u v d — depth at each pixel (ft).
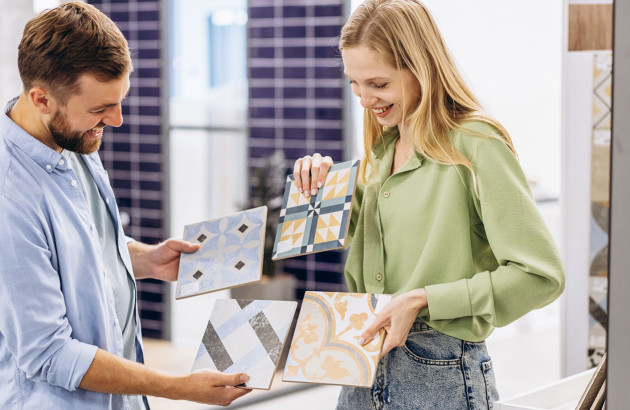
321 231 5.26
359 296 5.10
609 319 3.27
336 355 4.83
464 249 5.10
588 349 10.65
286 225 5.47
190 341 17.79
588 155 10.37
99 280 5.08
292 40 16.49
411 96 5.18
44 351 4.68
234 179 17.61
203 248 5.64
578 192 10.50
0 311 4.63
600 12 10.16
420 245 5.21
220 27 17.24
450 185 5.08
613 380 3.28
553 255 4.89
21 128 4.89
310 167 5.59
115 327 5.27
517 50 16.93
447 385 5.13
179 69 17.67
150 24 17.56
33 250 4.65
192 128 17.78
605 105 10.20
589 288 10.56
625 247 3.21
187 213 18.08
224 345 5.18
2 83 10.61
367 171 5.83
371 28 4.99
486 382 5.21
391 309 4.89
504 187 4.92
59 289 4.78
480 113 5.12
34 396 4.85
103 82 4.63
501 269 4.93
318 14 16.10
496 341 17.33
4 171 4.75
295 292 17.07
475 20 16.14
